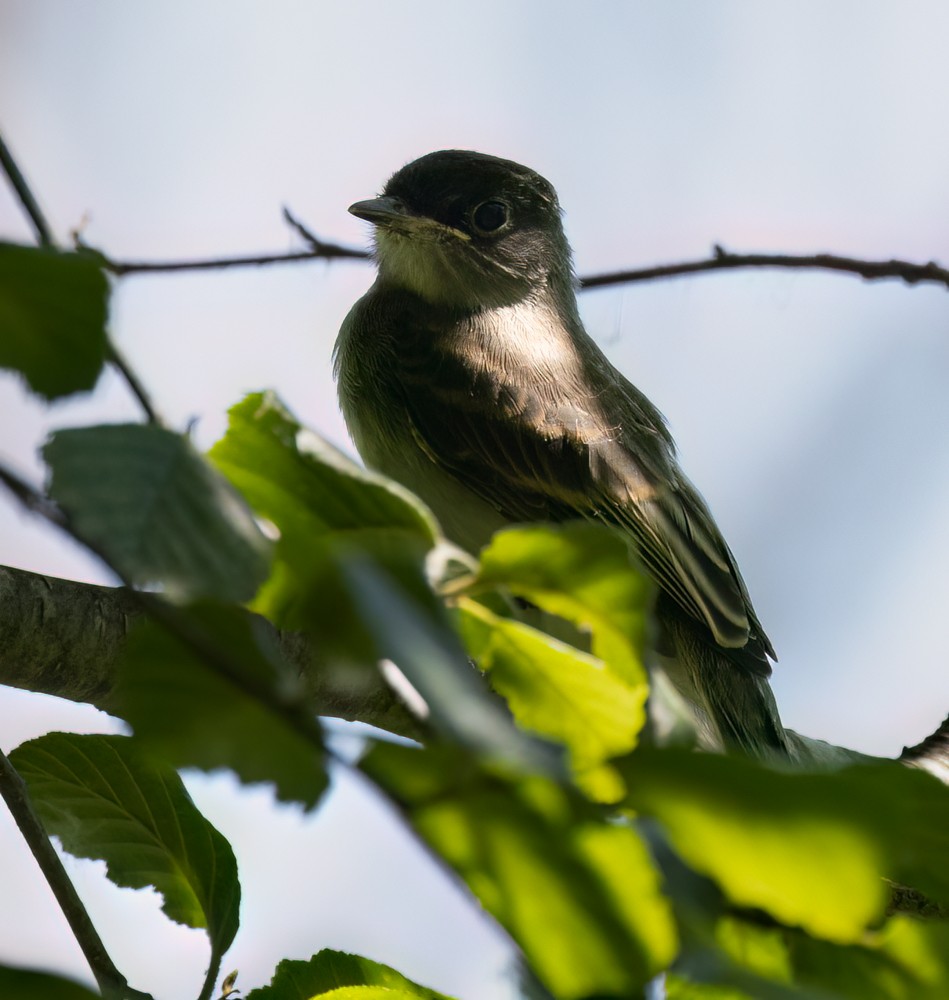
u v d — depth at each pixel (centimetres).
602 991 257
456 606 303
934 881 285
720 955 251
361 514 310
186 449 259
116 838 403
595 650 308
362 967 409
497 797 235
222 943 393
